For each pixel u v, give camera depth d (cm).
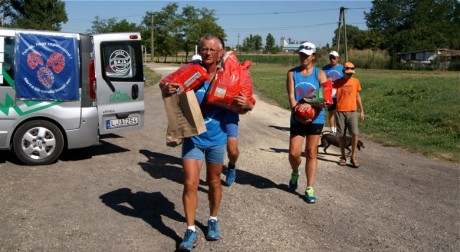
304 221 514
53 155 716
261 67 6178
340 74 937
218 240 452
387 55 6203
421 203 598
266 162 788
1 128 691
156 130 1073
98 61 775
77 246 429
